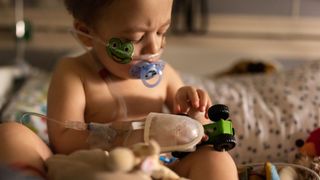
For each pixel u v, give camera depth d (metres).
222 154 0.72
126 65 0.80
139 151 0.56
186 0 1.90
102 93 0.86
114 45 0.79
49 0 1.91
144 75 0.81
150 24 0.76
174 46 1.90
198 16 1.94
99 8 0.79
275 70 1.64
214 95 1.18
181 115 0.75
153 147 0.57
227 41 1.96
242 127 1.04
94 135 0.76
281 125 1.04
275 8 1.96
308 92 1.13
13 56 1.93
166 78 0.97
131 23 0.76
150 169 0.56
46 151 0.73
